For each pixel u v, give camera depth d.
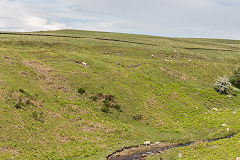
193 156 22.33
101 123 29.66
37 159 20.28
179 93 44.03
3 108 25.23
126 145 25.81
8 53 42.56
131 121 32.34
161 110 36.56
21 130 23.16
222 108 41.59
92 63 48.66
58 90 34.50
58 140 23.77
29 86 32.56
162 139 28.05
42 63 42.25
